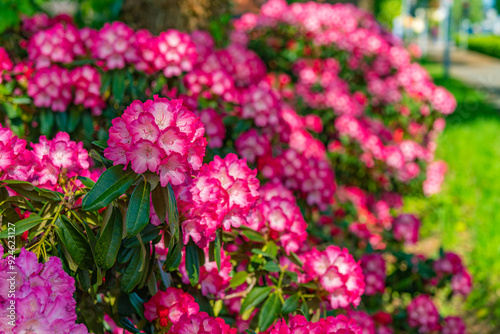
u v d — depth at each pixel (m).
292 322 1.41
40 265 1.11
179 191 1.33
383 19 20.56
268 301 1.56
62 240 1.22
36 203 1.34
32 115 2.55
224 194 1.34
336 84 4.37
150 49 2.60
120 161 1.17
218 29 4.31
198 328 1.31
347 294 1.62
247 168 1.44
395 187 4.59
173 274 1.59
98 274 1.25
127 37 2.54
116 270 1.34
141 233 1.30
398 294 3.12
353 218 3.80
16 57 3.11
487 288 3.74
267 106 2.70
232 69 3.34
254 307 1.56
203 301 1.61
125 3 3.97
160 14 3.95
